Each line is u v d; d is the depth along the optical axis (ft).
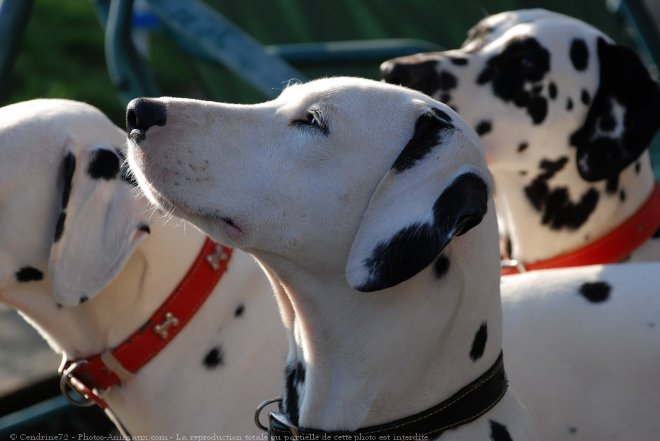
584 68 21.61
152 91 26.71
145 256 16.15
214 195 13.53
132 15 26.66
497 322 14.30
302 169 13.42
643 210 21.67
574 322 17.24
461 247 13.61
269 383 16.44
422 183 12.65
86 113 16.24
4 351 25.59
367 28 37.29
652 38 29.32
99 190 15.60
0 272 15.87
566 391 16.88
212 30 26.13
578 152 21.38
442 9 36.99
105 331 16.44
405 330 13.55
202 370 16.39
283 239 13.50
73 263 15.44
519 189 21.86
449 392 13.84
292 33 37.37
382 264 12.55
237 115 13.75
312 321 13.84
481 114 21.50
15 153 15.58
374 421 13.80
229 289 16.65
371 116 13.37
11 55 24.20
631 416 16.65
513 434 14.23
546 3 35.91
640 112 21.48
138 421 16.67
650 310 17.12
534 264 22.12
